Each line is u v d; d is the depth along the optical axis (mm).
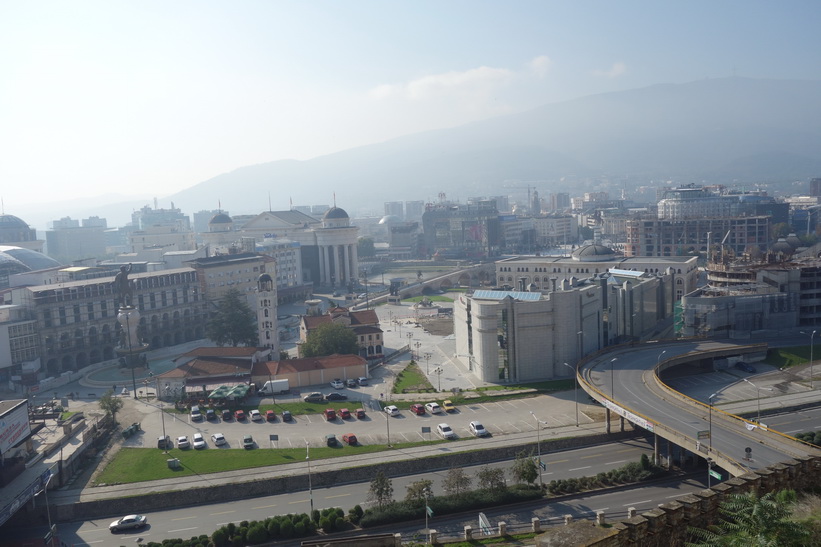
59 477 130625
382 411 170375
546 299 194000
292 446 145875
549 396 176375
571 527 48906
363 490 126312
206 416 169625
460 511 113812
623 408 136125
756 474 58531
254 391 188000
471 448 139750
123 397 195750
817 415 149625
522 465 120562
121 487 127812
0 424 119438
